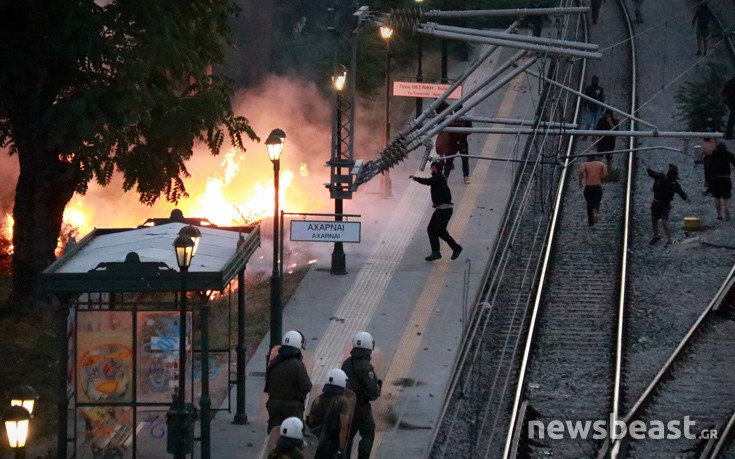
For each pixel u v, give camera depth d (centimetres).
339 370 3338
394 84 7019
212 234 4066
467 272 4475
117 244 3878
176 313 3578
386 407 4166
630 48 10206
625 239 6131
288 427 2894
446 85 7019
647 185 7231
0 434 3866
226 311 5228
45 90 5022
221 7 5450
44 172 5088
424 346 4806
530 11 5162
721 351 4906
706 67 9294
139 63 4834
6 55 4819
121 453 3603
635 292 5575
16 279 5088
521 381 4503
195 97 5169
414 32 5384
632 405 4375
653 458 3912
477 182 7194
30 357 4559
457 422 4222
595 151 7600
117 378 3562
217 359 4459
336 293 5434
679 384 4581
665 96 8988
